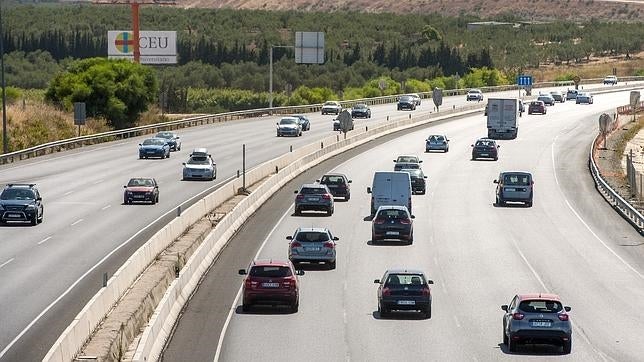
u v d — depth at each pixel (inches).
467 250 4776.1
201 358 2765.7
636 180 6899.6
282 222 5418.3
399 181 5713.6
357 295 3730.3
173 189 6161.4
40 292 3307.1
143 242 4313.5
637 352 2933.1
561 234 5275.6
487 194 6692.9
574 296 3801.7
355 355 2839.6
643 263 4525.1
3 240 4357.8
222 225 4763.8
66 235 4495.6
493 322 3314.5
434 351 2901.1
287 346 2930.6
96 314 2610.7
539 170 7844.5
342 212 5861.2
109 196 5802.2
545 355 2869.1
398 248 4803.2
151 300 3078.2
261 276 3363.7
